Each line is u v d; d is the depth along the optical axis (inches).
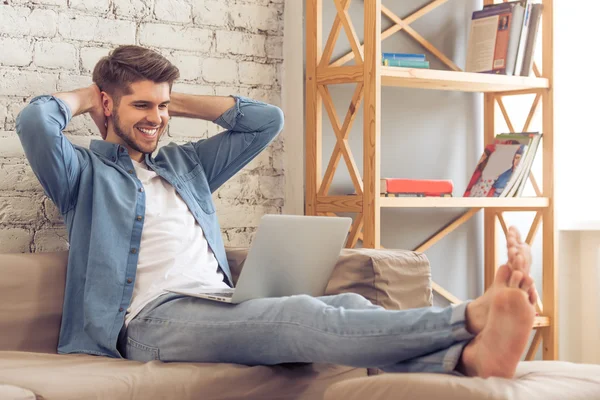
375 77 110.5
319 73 118.6
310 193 119.7
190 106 102.6
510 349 58.8
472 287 137.4
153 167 94.8
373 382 59.8
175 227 91.4
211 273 91.4
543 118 128.6
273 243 74.2
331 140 123.3
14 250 100.0
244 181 118.4
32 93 101.3
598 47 141.6
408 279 88.4
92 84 97.9
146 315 81.1
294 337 69.7
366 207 111.8
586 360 145.1
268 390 74.2
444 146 134.3
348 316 66.7
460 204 118.6
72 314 86.3
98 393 65.7
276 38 121.5
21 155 100.4
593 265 143.8
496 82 121.6
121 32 107.8
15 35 100.3
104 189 89.0
